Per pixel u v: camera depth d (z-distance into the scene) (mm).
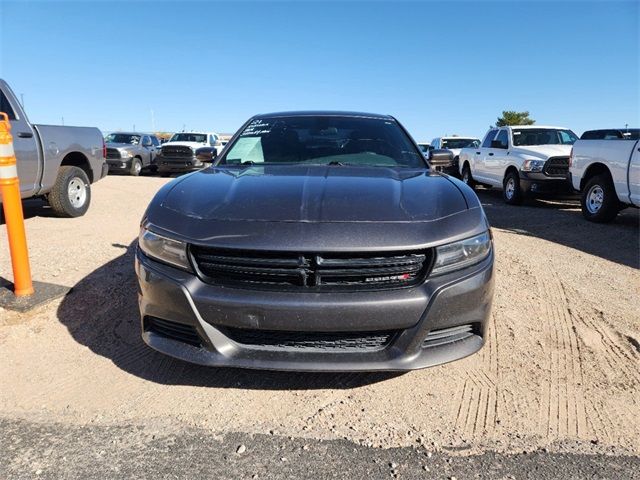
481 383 2893
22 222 3836
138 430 2416
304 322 2367
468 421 2527
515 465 2209
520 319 3809
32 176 6695
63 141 7293
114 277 4547
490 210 10125
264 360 2455
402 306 2391
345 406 2645
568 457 2266
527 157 10609
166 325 2646
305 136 4125
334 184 2977
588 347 3369
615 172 7773
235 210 2633
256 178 3150
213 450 2279
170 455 2242
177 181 3230
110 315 3723
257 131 4262
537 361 3164
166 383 2836
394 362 2436
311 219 2518
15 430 2404
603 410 2645
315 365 2424
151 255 2648
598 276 4996
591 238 6969
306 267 2396
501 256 5676
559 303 4172
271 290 2400
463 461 2230
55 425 2449
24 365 3014
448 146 18438
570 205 11156
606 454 2291
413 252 2459
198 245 2469
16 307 3715
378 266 2414
